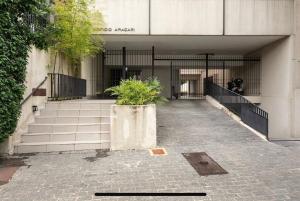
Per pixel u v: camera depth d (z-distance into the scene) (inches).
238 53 707.4
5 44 223.1
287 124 490.0
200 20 473.1
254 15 474.3
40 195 172.7
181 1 471.2
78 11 377.1
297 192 175.8
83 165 231.9
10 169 222.5
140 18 470.9
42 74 352.8
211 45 589.0
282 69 509.7
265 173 211.8
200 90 1125.7
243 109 411.5
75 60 482.0
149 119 283.7
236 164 234.1
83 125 307.7
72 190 179.9
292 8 476.4
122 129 280.1
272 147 294.7
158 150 277.0
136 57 708.0
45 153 272.5
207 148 285.9
